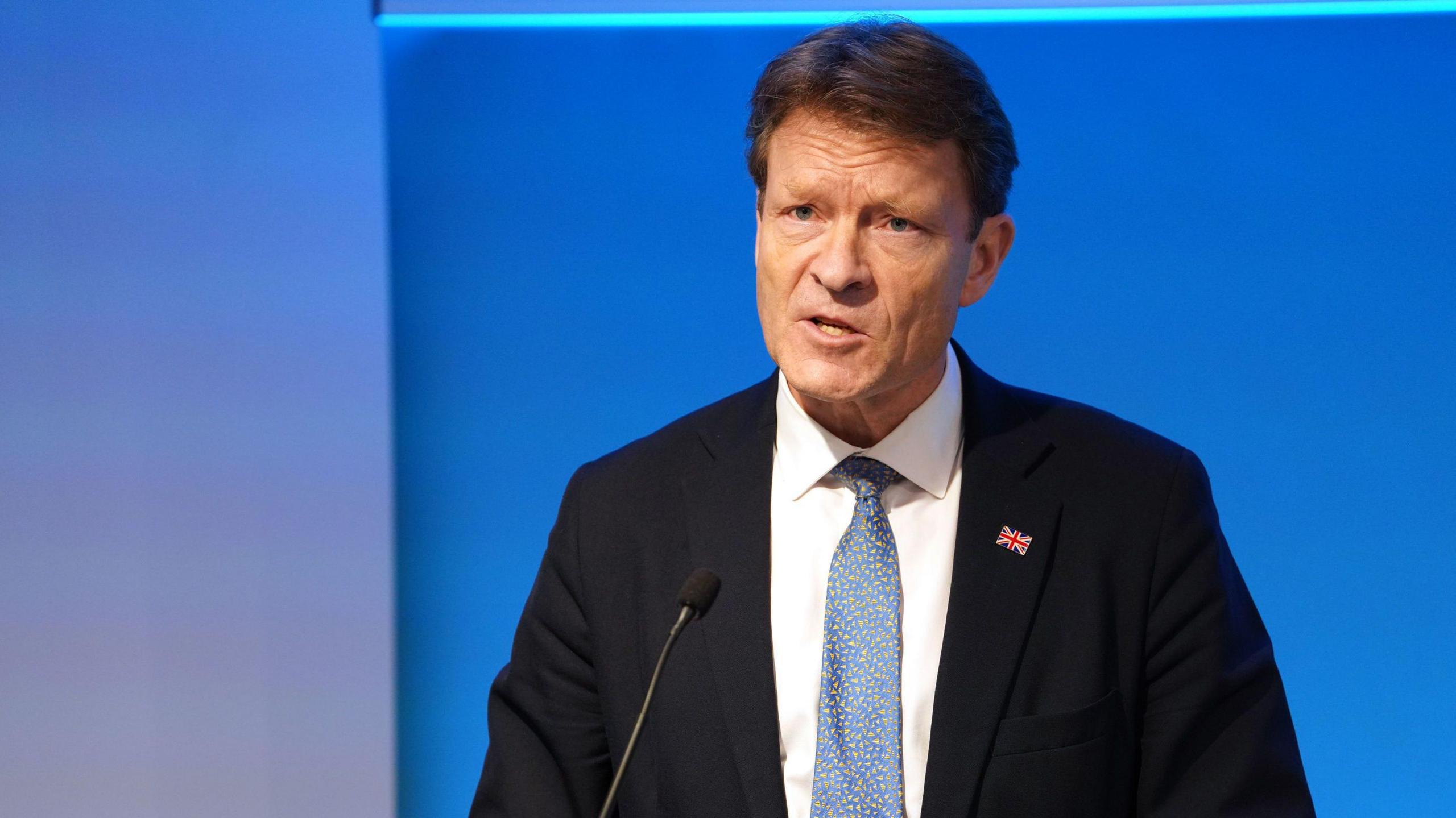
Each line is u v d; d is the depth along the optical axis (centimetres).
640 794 471
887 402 468
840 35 437
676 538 489
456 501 994
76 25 972
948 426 487
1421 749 925
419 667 995
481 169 987
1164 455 489
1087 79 941
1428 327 920
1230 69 932
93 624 984
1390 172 922
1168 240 938
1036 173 945
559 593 512
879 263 427
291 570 989
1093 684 450
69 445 983
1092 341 943
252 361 986
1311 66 927
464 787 992
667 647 401
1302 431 930
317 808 990
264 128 982
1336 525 929
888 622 458
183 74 977
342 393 989
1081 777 440
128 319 981
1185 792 456
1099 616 458
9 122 970
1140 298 941
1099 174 942
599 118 984
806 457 483
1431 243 919
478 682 994
